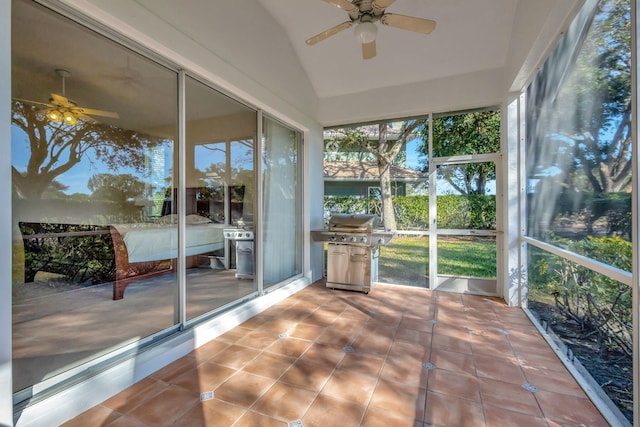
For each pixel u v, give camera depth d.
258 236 3.49
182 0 2.28
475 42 3.53
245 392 1.90
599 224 1.86
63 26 1.82
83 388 1.72
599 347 1.92
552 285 2.71
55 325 1.92
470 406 1.78
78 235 2.15
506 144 3.63
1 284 1.33
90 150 2.36
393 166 4.58
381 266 4.64
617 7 1.66
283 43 3.72
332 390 1.93
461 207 4.14
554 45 2.54
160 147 2.57
